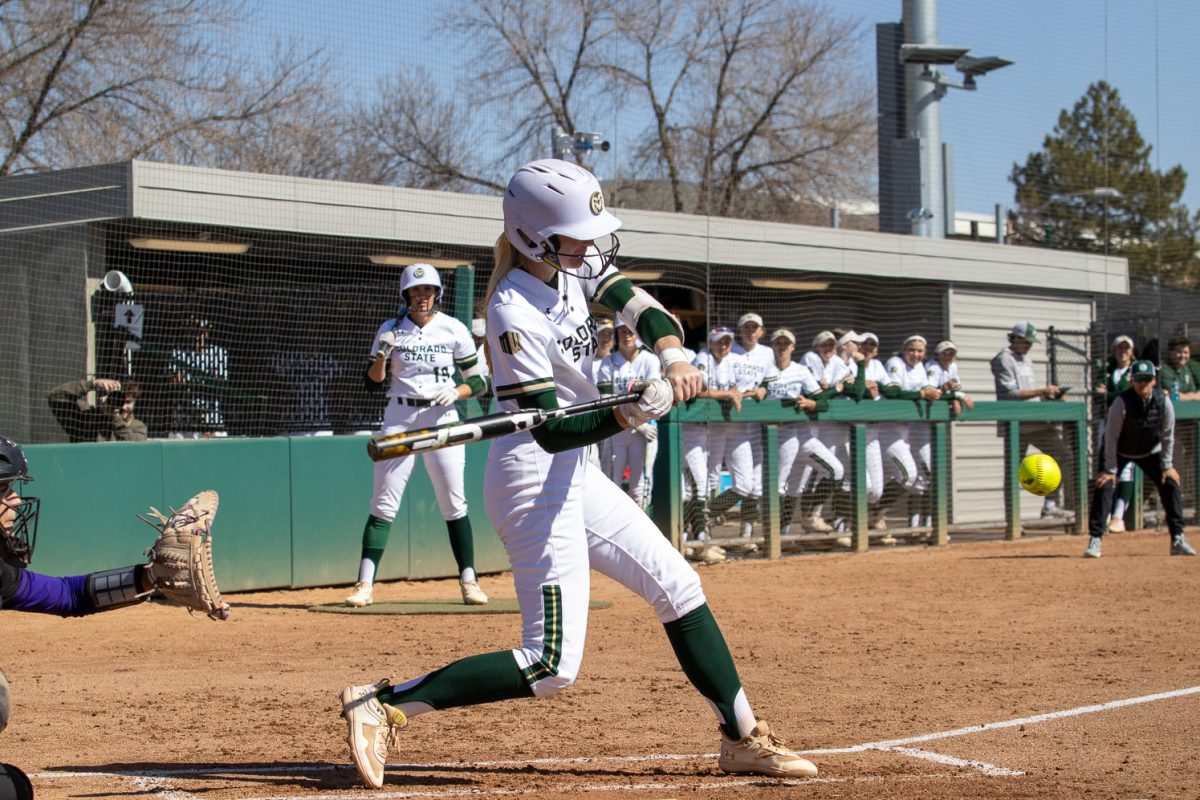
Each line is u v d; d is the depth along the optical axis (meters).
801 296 22.03
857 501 18.36
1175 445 22.52
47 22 29.48
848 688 8.67
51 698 8.45
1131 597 13.47
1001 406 20.02
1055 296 24.48
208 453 14.28
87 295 15.52
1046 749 6.84
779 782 6.07
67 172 15.67
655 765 6.49
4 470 5.03
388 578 15.50
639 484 16.69
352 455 15.33
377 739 5.87
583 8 38.12
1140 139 33.19
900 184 27.83
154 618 12.49
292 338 16.30
